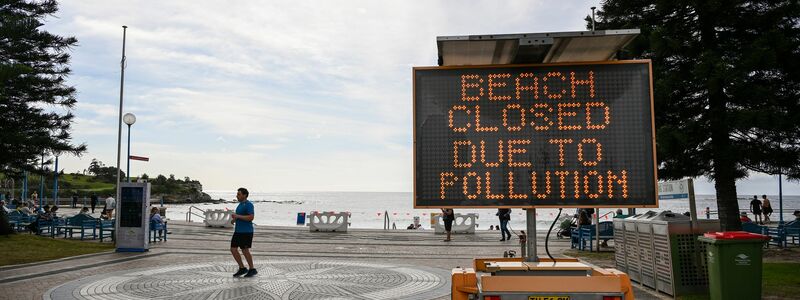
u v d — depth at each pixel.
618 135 5.91
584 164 5.89
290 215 86.62
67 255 14.76
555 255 15.45
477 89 6.07
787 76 15.68
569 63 6.03
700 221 8.77
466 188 5.96
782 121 14.16
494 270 5.68
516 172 5.94
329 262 13.75
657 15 17.23
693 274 8.67
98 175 150.50
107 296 8.90
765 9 15.67
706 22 15.84
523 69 6.07
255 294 9.06
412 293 9.30
